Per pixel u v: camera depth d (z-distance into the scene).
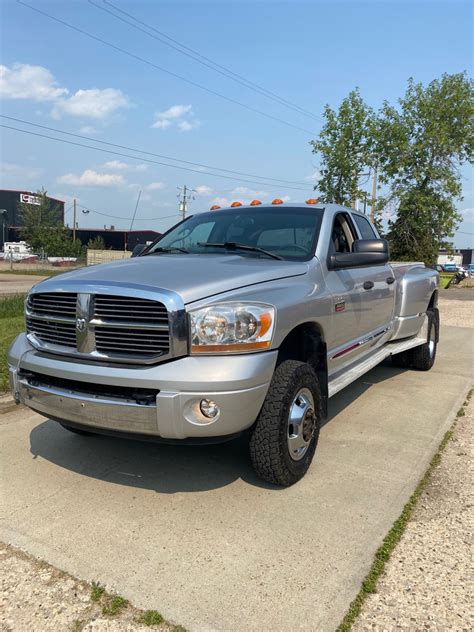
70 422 3.24
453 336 9.96
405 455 3.98
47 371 3.22
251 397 2.94
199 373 2.83
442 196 27.45
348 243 4.85
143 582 2.49
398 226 28.12
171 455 3.98
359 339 4.72
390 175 27.50
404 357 6.81
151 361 2.90
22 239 75.31
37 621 2.27
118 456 3.96
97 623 2.25
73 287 3.18
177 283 3.03
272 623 2.22
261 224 4.46
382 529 2.93
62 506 3.21
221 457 3.95
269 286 3.29
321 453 4.01
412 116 27.59
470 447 4.14
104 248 81.44
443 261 72.31
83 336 3.11
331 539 2.83
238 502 3.25
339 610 2.29
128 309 2.99
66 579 2.53
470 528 2.96
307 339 3.72
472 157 27.66
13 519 3.06
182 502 3.25
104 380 2.97
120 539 2.85
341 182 26.95
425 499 3.29
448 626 2.21
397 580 2.50
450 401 5.43
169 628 2.21
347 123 26.42
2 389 5.38
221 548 2.75
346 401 5.42
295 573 2.54
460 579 2.51
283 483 3.36
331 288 3.96
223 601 2.36
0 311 11.02
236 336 2.93
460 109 26.86
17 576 2.55
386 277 5.34
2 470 3.71
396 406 5.24
